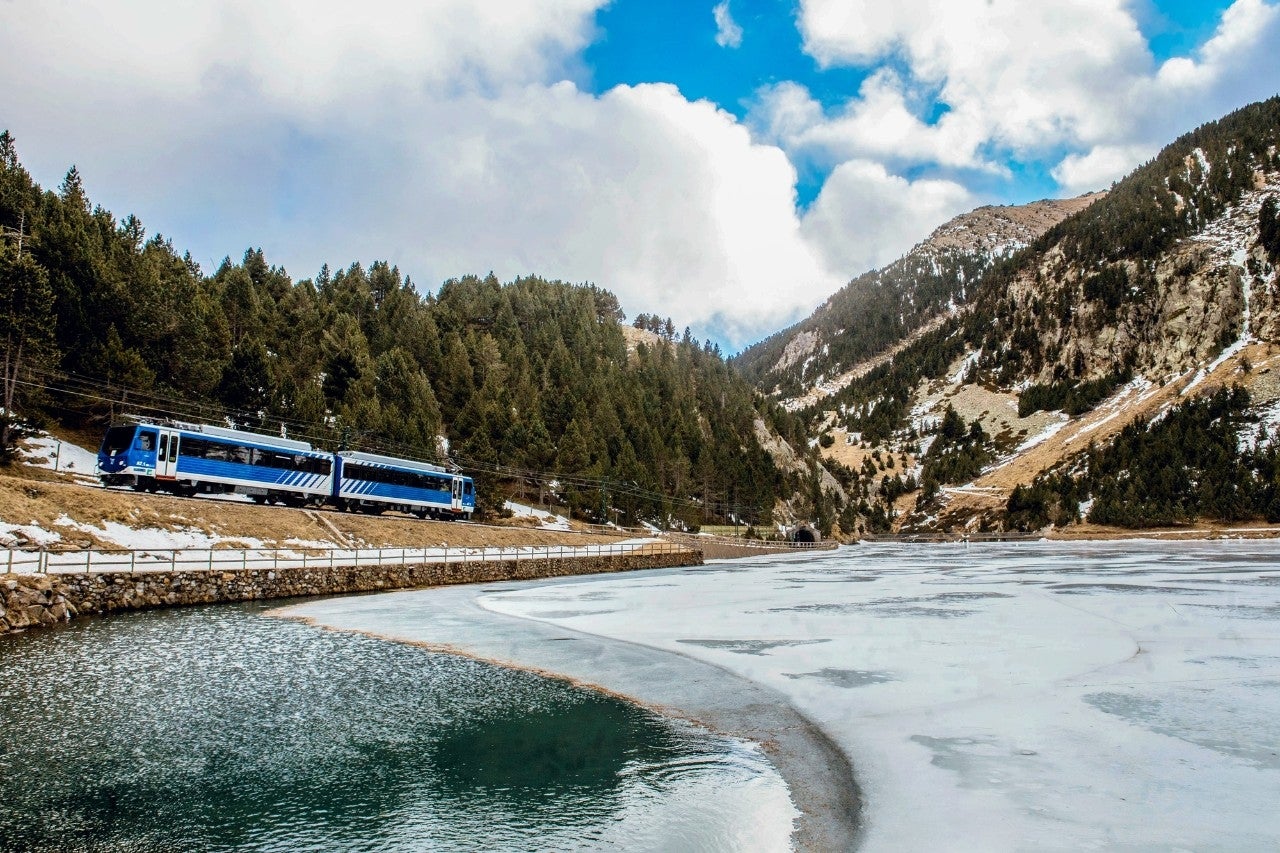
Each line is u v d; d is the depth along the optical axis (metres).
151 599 35.66
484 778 14.78
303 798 13.72
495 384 134.25
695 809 13.04
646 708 20.11
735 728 18.16
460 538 72.81
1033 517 166.00
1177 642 28.64
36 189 90.31
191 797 13.79
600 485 116.31
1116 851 10.76
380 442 92.12
